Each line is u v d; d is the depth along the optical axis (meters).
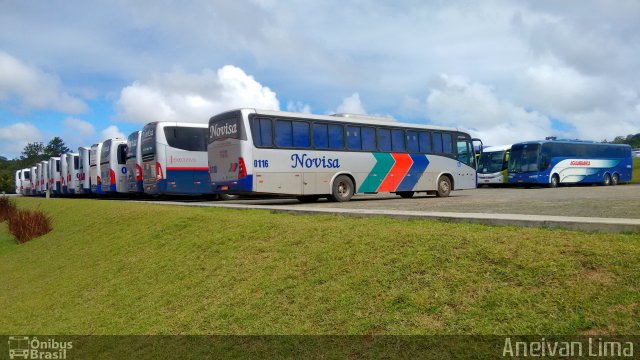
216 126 17.97
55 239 17.05
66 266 12.85
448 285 5.77
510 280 5.52
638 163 64.38
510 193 24.91
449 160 22.84
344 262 7.16
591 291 4.92
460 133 23.59
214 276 8.45
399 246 7.10
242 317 6.68
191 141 24.61
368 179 19.73
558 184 36.00
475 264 6.02
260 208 12.91
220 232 10.52
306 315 6.18
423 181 21.70
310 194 18.02
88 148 34.88
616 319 4.48
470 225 7.73
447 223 8.20
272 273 7.66
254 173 16.75
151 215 14.36
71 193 38.31
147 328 7.41
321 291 6.60
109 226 15.25
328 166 18.56
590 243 5.81
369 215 9.80
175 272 9.33
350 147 19.33
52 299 10.30
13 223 20.33
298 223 9.63
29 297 11.00
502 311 5.03
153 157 24.03
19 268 14.64
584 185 39.66
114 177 30.53
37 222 19.48
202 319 7.04
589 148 37.88
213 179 18.08
